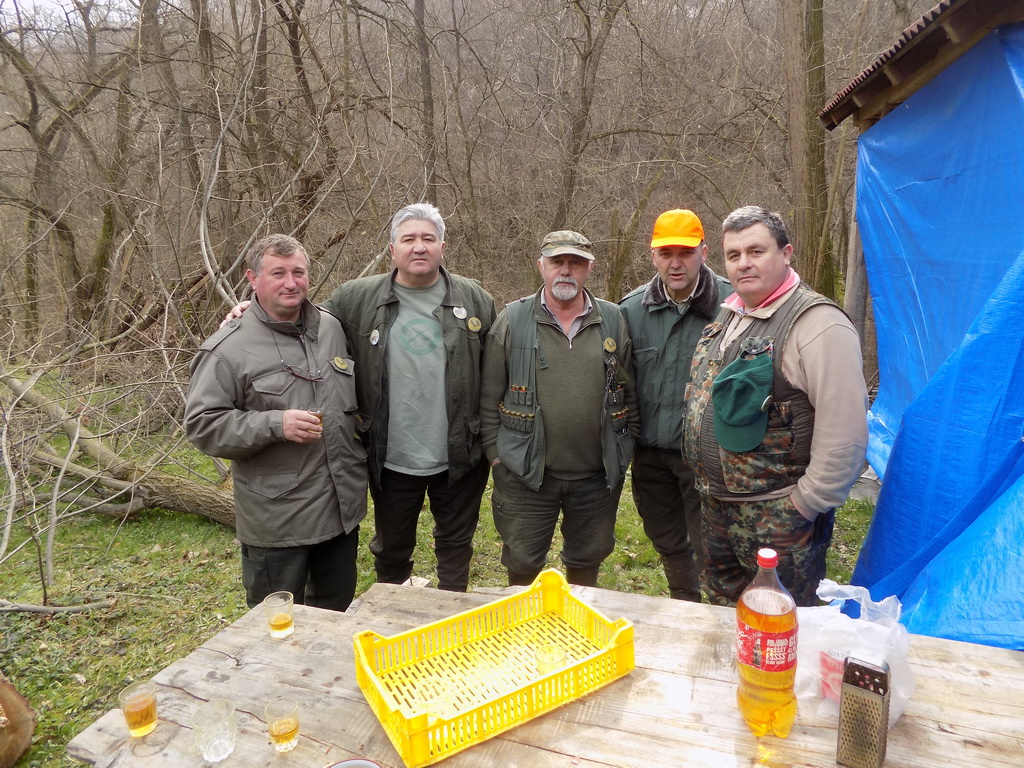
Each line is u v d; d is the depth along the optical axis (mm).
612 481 2797
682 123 10289
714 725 1390
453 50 11570
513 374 2818
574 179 10914
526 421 2793
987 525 2039
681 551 3227
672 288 2854
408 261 2801
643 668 1584
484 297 3094
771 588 1375
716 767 1280
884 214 4574
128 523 5152
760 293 2195
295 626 1819
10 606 3580
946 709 1405
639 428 3029
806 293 2146
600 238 10883
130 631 3646
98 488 5277
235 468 2625
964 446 2408
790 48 6914
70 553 4656
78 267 9859
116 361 6391
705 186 10609
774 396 2152
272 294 2557
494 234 11492
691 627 1747
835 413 2035
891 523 2680
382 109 9211
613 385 2838
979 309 3348
